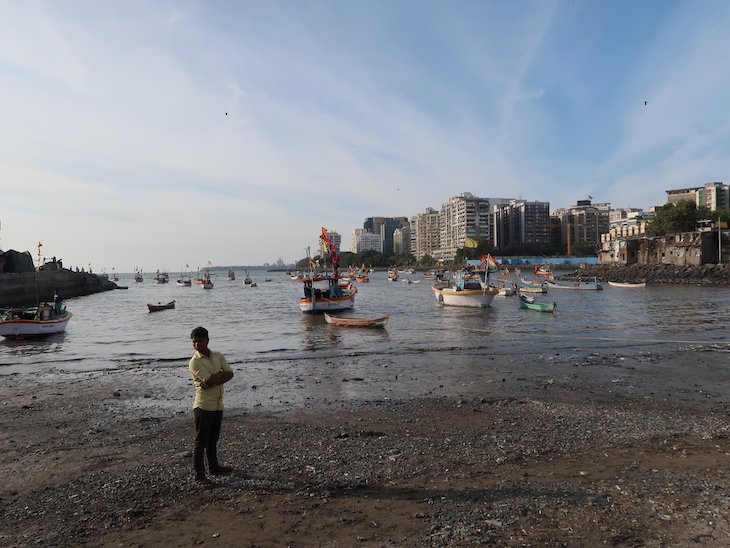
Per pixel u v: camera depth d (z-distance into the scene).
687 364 18.70
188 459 9.16
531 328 31.75
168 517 6.73
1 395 15.41
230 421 11.98
